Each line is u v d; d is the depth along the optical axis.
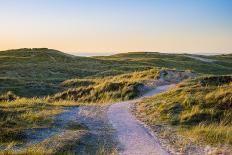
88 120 26.14
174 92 34.22
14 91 53.47
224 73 97.31
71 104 34.00
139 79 51.12
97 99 41.84
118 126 24.00
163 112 27.48
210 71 98.38
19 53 113.56
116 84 44.25
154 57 129.00
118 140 20.39
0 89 53.97
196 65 105.88
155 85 44.88
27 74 76.75
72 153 17.70
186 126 23.84
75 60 105.44
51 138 20.22
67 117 27.09
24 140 20.58
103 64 98.75
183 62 110.00
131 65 97.50
